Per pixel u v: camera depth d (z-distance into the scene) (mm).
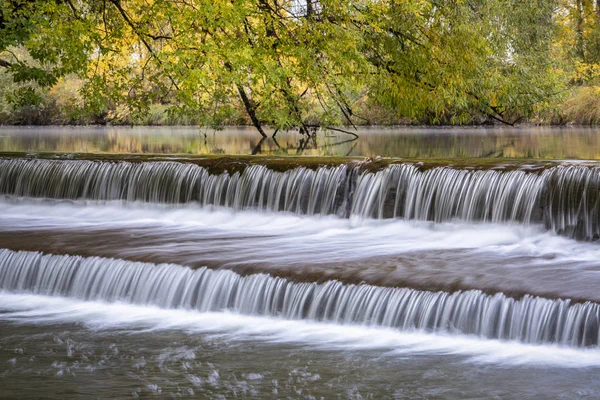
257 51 22953
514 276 10852
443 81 24078
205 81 22141
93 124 48250
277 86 23484
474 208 14375
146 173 17953
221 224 16500
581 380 8664
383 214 15406
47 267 13000
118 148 25266
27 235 14930
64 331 10938
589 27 36688
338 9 22938
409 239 14266
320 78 23828
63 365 9594
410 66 24078
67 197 18688
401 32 24078
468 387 8578
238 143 26594
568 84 34156
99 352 10047
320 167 16250
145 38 23938
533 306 9773
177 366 9484
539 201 13664
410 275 11055
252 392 8617
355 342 10141
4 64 24047
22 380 9109
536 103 27484
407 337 10258
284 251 13078
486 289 10195
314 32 22875
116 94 24406
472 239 13969
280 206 16516
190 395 8578
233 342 10289
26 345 10359
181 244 13844
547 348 9594
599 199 13070
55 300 12555
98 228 15906
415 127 36281
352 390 8602
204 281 11781
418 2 23672
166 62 22469
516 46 26344
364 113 37531
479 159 15438
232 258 12438
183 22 22578
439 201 14789
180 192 17547
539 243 13391
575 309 9500
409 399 8320
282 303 11203
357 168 15852
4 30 20906
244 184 16922
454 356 9500
